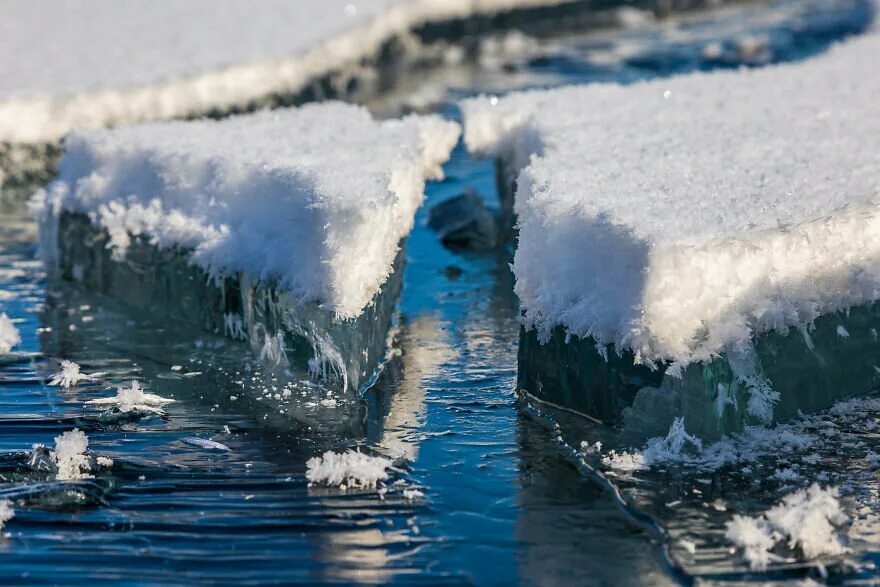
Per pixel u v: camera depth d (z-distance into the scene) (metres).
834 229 14.17
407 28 39.69
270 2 40.09
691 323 13.13
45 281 20.20
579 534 12.14
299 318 15.77
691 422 13.50
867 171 16.36
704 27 44.84
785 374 14.17
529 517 12.46
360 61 36.00
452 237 22.00
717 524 12.20
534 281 14.78
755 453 13.49
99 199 19.14
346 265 14.75
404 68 38.00
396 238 16.12
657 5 48.34
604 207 14.10
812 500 12.12
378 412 14.98
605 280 13.73
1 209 25.09
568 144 18.22
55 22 35.88
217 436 14.41
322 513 12.58
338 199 14.65
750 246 13.37
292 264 15.70
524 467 13.49
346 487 13.12
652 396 13.55
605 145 18.17
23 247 22.39
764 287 13.63
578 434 14.07
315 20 37.03
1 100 26.48
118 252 18.73
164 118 28.28
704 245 13.06
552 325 14.60
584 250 13.98
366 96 34.03
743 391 13.80
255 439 14.32
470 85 35.41
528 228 14.70
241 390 15.63
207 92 29.25
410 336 17.56
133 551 11.85
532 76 36.53
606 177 15.97
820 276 14.19
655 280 12.94
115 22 36.09
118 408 15.16
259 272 16.38
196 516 12.52
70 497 12.87
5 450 14.06
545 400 15.05
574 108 21.16
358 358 15.40
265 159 16.86
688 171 16.41
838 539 11.90
